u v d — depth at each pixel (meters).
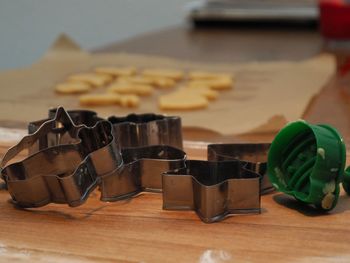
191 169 0.40
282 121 0.54
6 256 0.34
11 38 1.37
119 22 1.57
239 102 0.70
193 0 1.57
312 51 1.02
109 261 0.33
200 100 0.68
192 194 0.38
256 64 0.91
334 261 0.33
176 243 0.35
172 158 0.43
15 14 1.36
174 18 1.61
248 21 1.33
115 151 0.40
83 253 0.34
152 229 0.36
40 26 1.42
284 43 1.12
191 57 1.00
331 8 1.03
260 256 0.33
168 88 0.80
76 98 0.73
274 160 0.41
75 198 0.38
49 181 0.38
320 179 0.37
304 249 0.34
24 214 0.38
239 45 1.11
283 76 0.82
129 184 0.41
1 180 0.44
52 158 0.41
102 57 0.98
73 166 0.41
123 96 0.71
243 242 0.35
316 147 0.38
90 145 0.43
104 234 0.36
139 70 0.90
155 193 0.41
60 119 0.43
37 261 0.33
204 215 0.37
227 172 0.40
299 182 0.39
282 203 0.40
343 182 0.40
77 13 1.49
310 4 1.32
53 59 0.95
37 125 0.45
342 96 0.69
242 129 0.57
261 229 0.36
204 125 0.59
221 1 1.38
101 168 0.39
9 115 0.63
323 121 0.59
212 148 0.44
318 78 0.79
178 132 0.47
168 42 1.16
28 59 1.41
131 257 0.33
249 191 0.38
